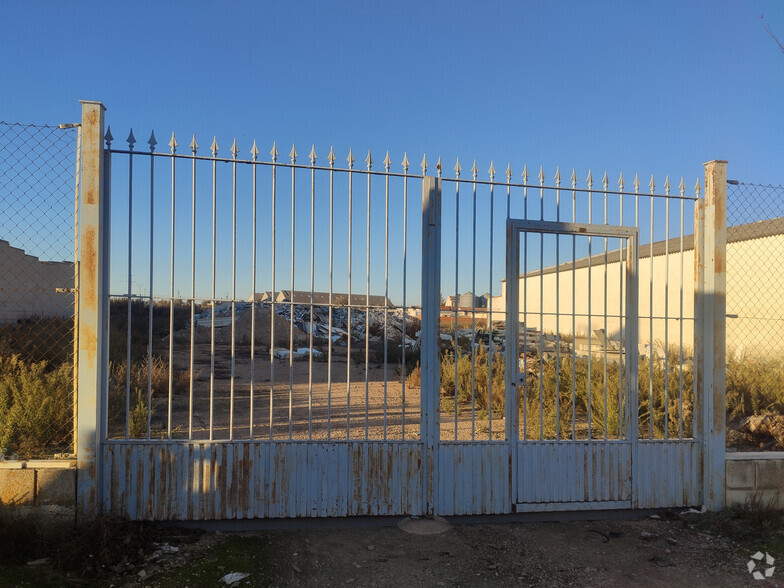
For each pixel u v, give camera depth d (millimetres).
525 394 5066
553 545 4566
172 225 4477
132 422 7691
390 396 12086
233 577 3797
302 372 16562
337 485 4688
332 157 4715
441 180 4898
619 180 5266
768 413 7500
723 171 5379
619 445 5191
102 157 4441
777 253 15734
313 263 4648
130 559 3963
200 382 13539
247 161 4570
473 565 4148
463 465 4883
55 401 6562
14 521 4016
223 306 32031
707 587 3938
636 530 4930
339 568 4020
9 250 14445
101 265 4434
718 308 5328
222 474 4547
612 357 12188
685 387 8531
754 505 5145
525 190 5066
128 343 4527
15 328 11898
